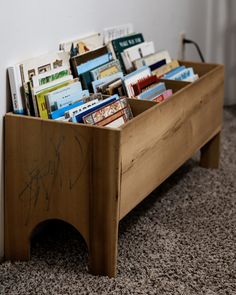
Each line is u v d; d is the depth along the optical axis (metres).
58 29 1.56
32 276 1.39
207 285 1.35
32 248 1.52
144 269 1.42
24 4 1.39
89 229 1.36
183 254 1.49
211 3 2.63
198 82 1.74
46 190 1.37
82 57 1.62
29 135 1.34
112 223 1.32
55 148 1.33
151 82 1.72
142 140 1.40
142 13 2.08
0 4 1.30
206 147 2.06
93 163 1.29
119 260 1.46
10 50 1.36
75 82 1.51
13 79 1.35
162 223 1.67
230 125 2.55
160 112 1.49
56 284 1.35
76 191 1.34
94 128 1.27
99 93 1.57
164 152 1.57
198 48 2.51
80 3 1.65
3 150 1.38
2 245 1.46
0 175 1.39
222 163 2.13
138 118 1.36
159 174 1.56
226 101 2.86
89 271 1.40
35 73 1.43
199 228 1.64
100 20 1.79
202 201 1.81
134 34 1.94
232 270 1.42
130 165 1.36
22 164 1.38
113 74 1.69
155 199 1.82
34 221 1.41
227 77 2.85
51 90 1.43
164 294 1.32
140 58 1.85
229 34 2.76
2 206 1.43
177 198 1.83
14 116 1.34
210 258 1.48
